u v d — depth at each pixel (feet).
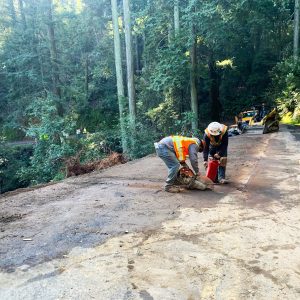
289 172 25.31
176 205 17.98
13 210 18.12
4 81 98.12
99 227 14.99
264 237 13.50
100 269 11.15
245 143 46.19
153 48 84.89
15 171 78.43
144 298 9.46
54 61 86.63
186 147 20.21
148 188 22.07
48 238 13.87
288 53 109.81
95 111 113.39
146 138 65.05
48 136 64.28
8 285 10.32
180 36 70.64
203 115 106.11
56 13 107.86
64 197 20.76
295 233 13.85
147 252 12.35
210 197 19.30
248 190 20.57
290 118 84.84
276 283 10.18
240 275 10.65
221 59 104.47
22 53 84.33
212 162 21.71
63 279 10.58
